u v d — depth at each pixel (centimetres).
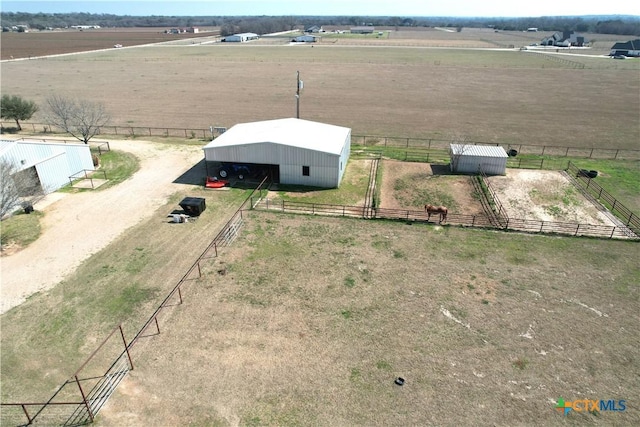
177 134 5322
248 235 2855
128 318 2073
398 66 11525
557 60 12900
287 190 3588
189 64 11856
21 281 2338
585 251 2684
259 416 1582
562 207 3309
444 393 1683
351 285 2331
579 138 5247
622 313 2133
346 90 8181
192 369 1786
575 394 1686
